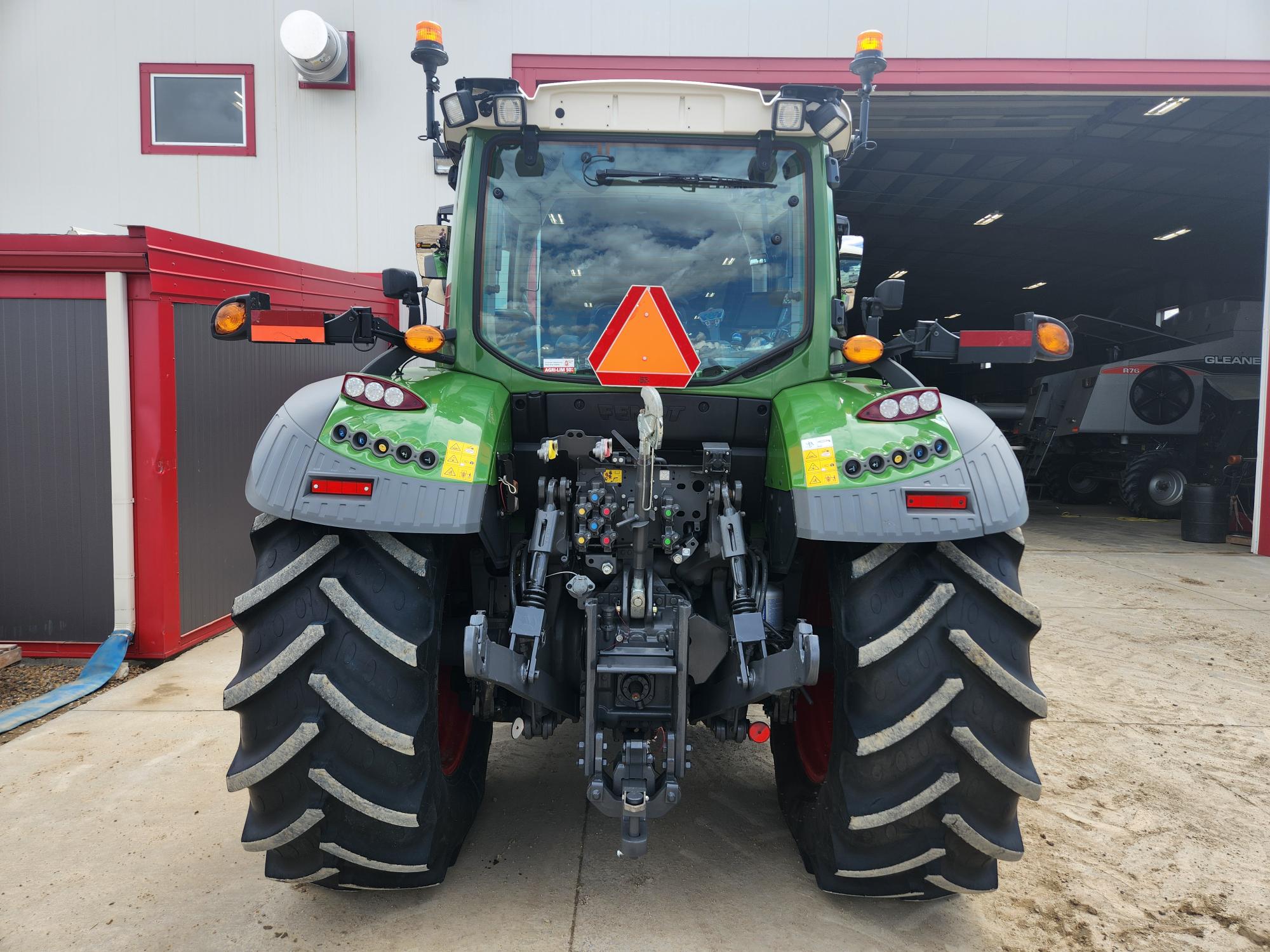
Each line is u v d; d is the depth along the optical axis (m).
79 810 2.60
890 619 1.80
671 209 2.31
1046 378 12.64
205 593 4.49
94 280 4.02
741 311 2.30
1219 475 10.50
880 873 1.90
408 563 1.79
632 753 1.88
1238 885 2.29
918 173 13.12
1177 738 3.35
